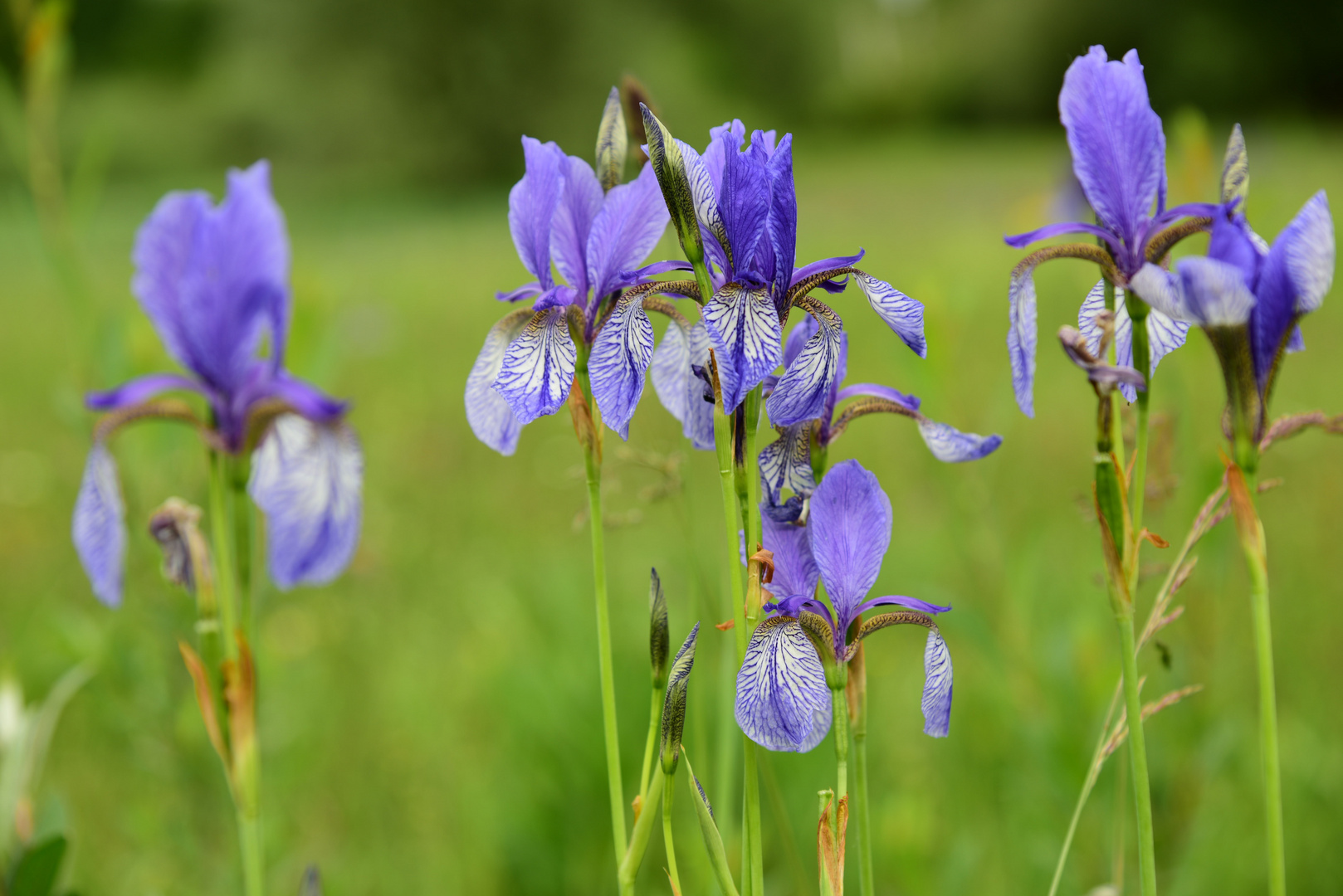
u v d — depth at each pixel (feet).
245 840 2.88
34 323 16.88
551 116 48.85
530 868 4.18
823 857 2.77
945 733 2.78
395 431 10.12
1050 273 11.80
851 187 38.29
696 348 2.84
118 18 63.26
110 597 2.83
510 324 2.88
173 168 49.75
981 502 4.60
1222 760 3.77
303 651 5.67
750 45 59.62
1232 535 3.66
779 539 2.81
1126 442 3.39
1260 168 23.54
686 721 4.03
